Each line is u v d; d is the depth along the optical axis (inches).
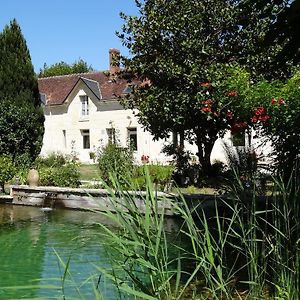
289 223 144.9
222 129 622.5
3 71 786.8
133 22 626.2
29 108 785.6
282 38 210.2
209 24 600.1
